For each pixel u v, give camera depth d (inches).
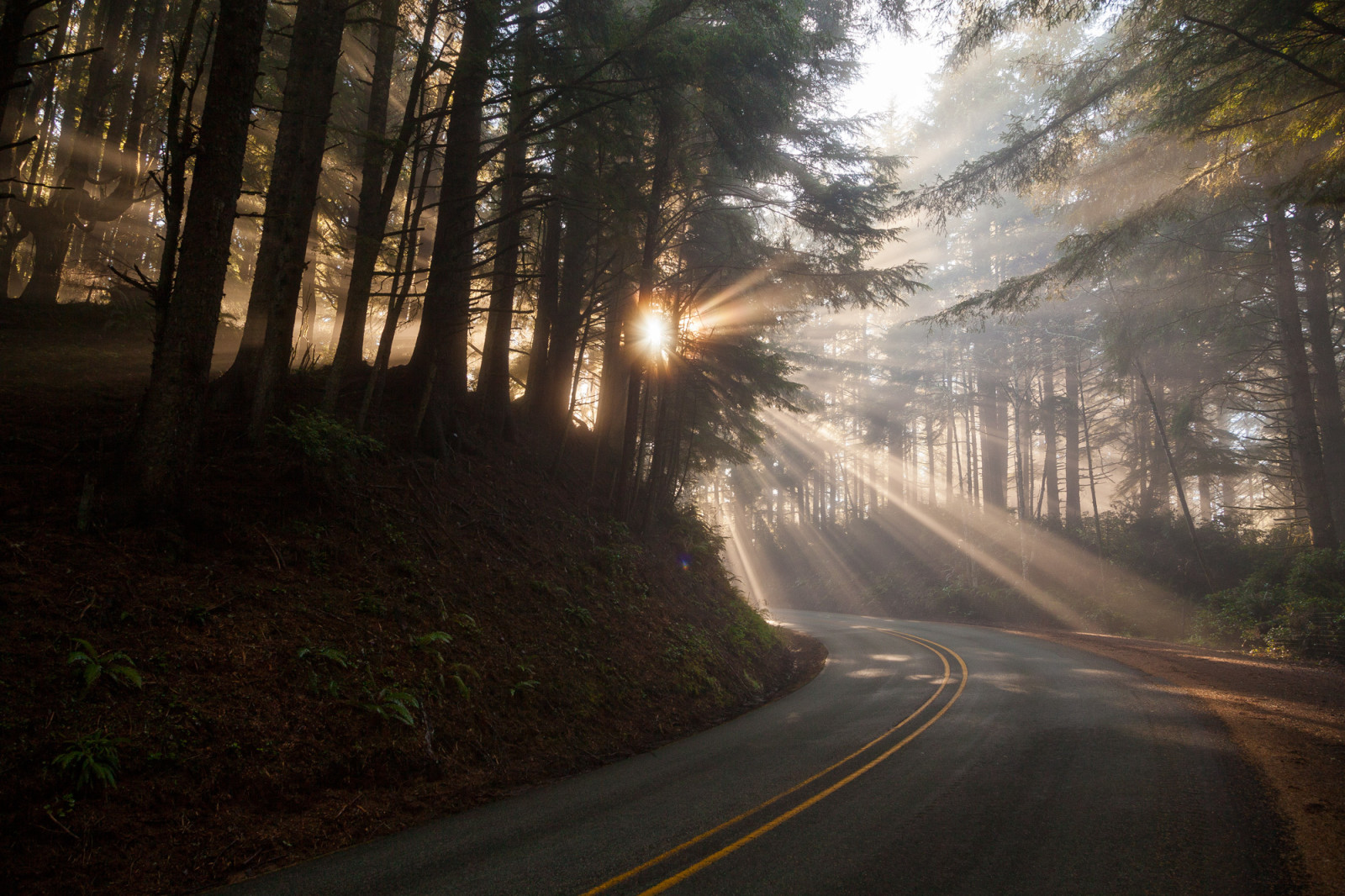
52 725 203.3
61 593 247.1
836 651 828.6
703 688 482.9
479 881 185.5
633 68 415.8
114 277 797.9
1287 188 471.5
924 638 933.2
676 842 210.8
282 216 349.4
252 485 362.9
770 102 512.1
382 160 445.7
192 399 316.5
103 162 798.5
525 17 403.9
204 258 315.9
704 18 520.7
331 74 436.5
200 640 259.1
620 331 773.3
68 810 188.5
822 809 239.5
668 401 794.2
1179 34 437.1
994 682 525.7
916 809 235.5
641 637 490.0
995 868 185.6
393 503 419.8
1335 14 380.2
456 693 316.8
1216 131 482.3
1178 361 1100.5
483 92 488.4
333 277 828.0
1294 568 827.4
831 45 509.0
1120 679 514.3
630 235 551.8
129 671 225.8
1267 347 953.5
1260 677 516.4
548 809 251.4
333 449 397.1
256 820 216.2
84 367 497.7
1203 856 190.1
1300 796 238.8
